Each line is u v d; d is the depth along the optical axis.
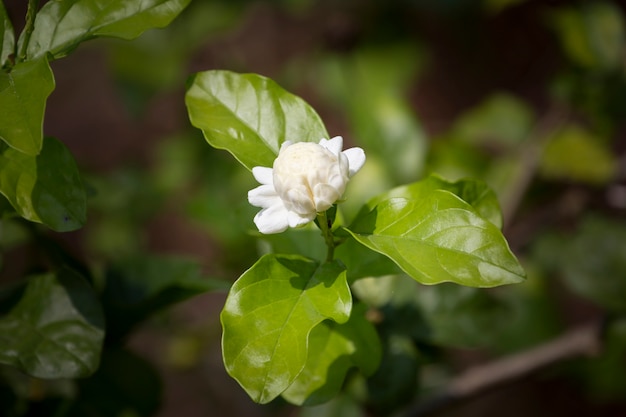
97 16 0.27
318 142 0.27
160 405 0.35
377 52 0.59
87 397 0.34
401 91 0.59
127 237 0.58
